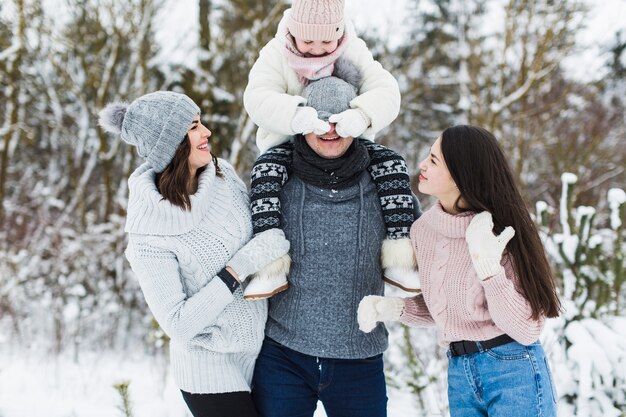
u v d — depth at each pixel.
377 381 2.08
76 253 6.37
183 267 1.94
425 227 1.97
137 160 8.25
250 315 2.03
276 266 1.91
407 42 11.35
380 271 2.07
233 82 8.90
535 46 8.69
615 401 3.01
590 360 2.97
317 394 2.08
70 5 8.00
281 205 2.03
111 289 6.26
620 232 3.45
